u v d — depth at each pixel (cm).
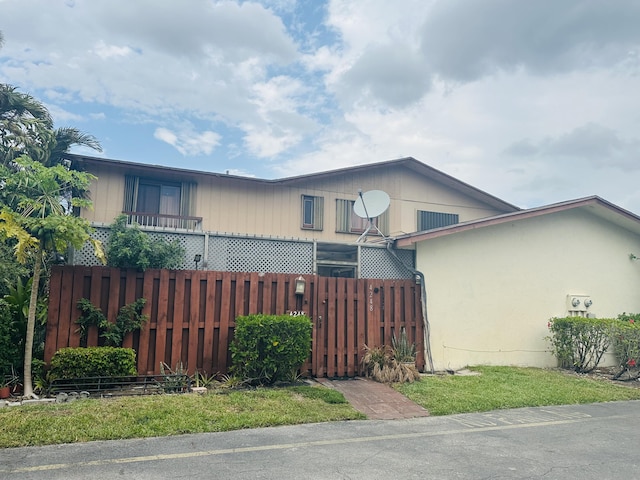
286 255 1018
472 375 1007
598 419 722
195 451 521
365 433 618
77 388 739
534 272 1214
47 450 511
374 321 1001
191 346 852
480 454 540
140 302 821
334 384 884
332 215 1766
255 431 606
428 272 1089
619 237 1349
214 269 958
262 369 827
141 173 1528
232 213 1625
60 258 955
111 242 859
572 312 1242
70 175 820
